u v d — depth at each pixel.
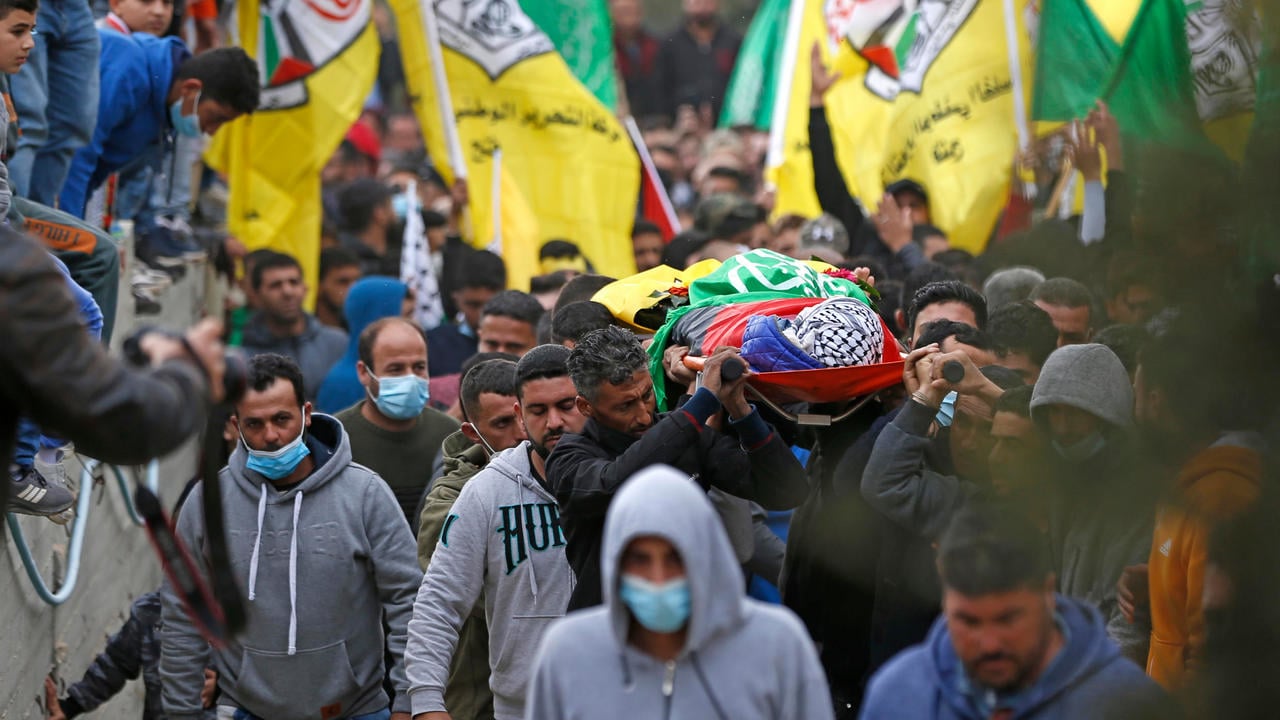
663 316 20.19
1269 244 11.67
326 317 39.12
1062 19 29.33
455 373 33.00
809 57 39.56
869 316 17.39
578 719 11.73
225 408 11.29
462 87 36.53
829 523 17.52
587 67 39.59
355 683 19.42
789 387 16.70
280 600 19.08
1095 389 15.48
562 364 17.92
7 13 19.45
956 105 32.50
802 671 11.77
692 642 11.33
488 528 17.88
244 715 19.58
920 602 16.67
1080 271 26.81
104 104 27.69
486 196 36.34
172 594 19.64
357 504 19.39
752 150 52.84
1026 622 11.24
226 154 37.59
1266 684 11.73
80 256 22.62
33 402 10.10
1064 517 15.82
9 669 19.77
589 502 16.06
